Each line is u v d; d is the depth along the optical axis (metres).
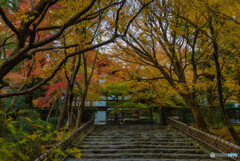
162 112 15.08
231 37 5.86
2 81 2.71
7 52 7.23
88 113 16.02
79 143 8.26
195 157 6.61
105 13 4.56
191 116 14.76
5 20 2.37
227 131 10.00
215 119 11.64
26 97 14.09
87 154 6.82
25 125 6.64
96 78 12.58
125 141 9.02
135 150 7.40
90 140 9.21
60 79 11.38
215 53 6.06
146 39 7.12
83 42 3.98
